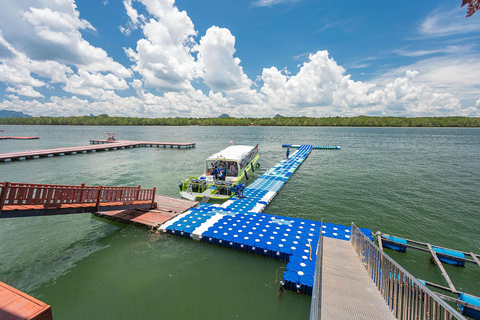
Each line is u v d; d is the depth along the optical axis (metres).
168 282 9.48
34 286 9.22
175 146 61.00
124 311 8.12
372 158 41.38
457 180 25.75
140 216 14.91
